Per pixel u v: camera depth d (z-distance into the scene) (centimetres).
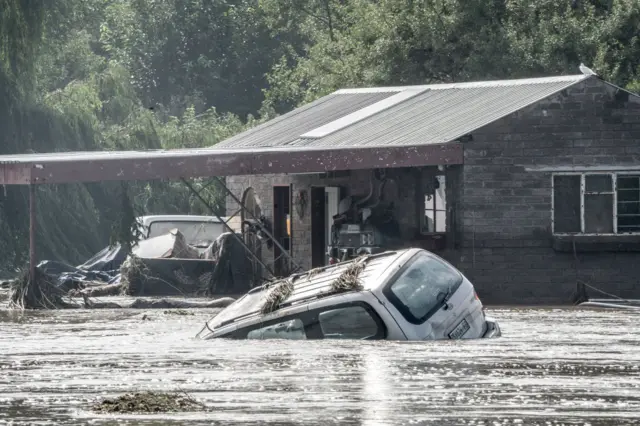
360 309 4797
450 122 9025
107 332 5516
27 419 2962
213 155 8144
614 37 13838
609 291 8644
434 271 4950
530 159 8594
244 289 9588
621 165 8669
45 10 14388
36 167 7694
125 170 7950
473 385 3481
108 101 15775
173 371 3866
